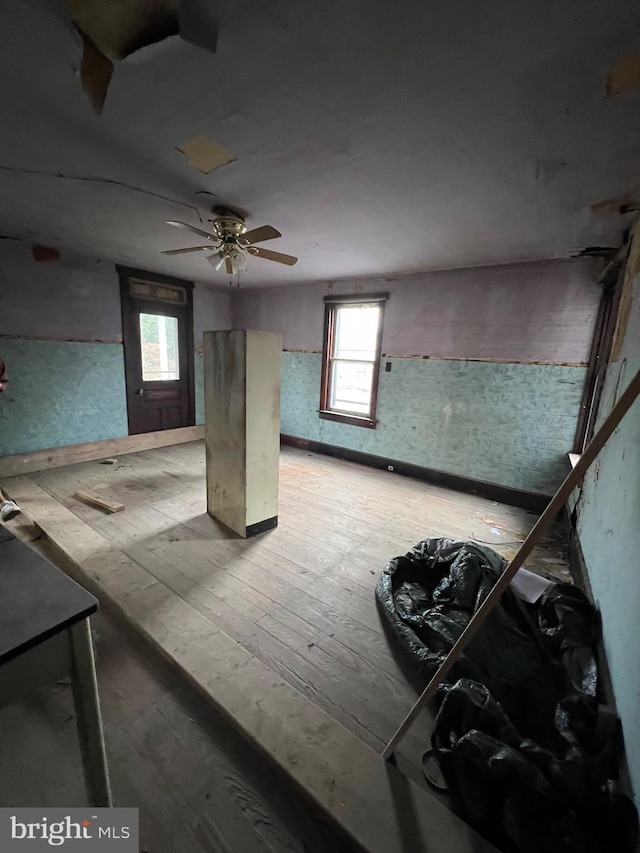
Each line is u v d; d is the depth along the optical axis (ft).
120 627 6.21
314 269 13.08
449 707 4.37
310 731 4.33
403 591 6.81
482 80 3.82
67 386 13.34
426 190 6.53
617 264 8.48
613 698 4.25
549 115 4.37
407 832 3.40
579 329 10.27
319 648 5.69
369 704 4.84
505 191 6.42
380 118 4.53
